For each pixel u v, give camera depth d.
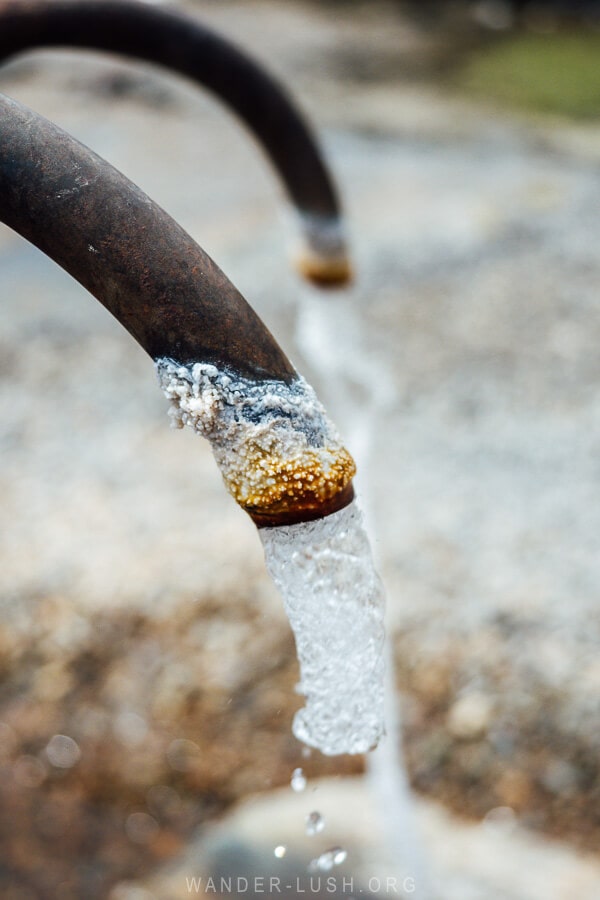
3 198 0.53
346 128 4.34
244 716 1.60
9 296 3.06
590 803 1.40
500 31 6.30
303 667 0.57
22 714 1.67
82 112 4.45
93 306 3.00
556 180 3.78
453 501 1.99
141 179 3.81
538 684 1.55
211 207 3.61
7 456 2.27
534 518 1.93
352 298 2.88
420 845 1.20
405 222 3.41
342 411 2.10
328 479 0.54
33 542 1.95
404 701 1.56
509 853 1.20
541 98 4.91
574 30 6.33
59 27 0.79
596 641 1.62
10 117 0.53
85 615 1.77
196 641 1.71
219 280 0.53
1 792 1.56
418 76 5.30
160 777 1.55
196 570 1.82
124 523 1.98
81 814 1.53
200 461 2.21
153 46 0.82
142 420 2.41
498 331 2.72
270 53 5.46
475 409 2.36
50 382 2.58
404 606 1.70
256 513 0.54
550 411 2.36
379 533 1.89
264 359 0.53
